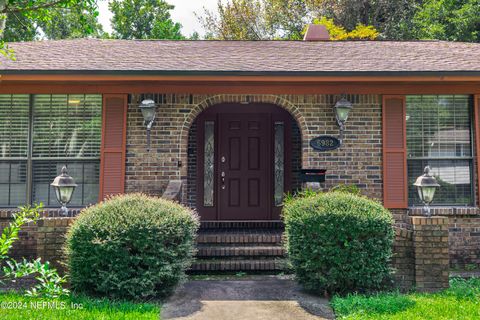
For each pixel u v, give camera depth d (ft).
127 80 22.75
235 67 23.08
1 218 22.94
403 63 24.25
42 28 69.31
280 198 29.58
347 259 16.66
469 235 23.35
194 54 26.55
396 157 24.16
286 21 73.20
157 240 16.14
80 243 15.99
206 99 24.56
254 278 19.97
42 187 24.02
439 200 24.29
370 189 24.12
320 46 29.84
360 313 14.52
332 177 24.17
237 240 22.48
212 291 17.60
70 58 24.71
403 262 18.10
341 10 68.95
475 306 15.21
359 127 24.34
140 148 24.12
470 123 24.49
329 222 16.72
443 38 62.13
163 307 15.58
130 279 15.80
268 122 29.84
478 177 23.94
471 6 61.41
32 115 24.13
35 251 22.62
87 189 24.14
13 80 22.57
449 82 23.50
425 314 14.35
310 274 16.94
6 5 14.39
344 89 23.81
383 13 69.51
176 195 21.63
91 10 16.14
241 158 29.81
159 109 24.35
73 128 24.25
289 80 22.74
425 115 24.62
